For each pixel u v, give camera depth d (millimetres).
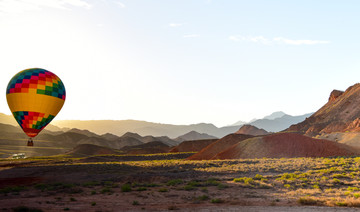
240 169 46281
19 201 24453
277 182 33375
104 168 60750
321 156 75062
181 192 28734
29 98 54062
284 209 19250
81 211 19953
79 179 46219
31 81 54594
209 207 20547
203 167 54938
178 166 59281
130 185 34906
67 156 181000
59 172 58625
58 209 20625
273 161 57938
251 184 32594
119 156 122000
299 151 77438
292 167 45438
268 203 22094
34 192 31141
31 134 56188
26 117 54812
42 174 57688
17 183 45344
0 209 20234
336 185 30844
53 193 29906
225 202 22781
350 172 38625
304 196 25203
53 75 58125
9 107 56250
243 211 18766
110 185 36250
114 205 22406
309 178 35188
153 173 49594
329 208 19453
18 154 195875
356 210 18656
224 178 38156
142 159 112312
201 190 29547
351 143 90938
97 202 23906
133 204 22719
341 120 172875
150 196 26797
